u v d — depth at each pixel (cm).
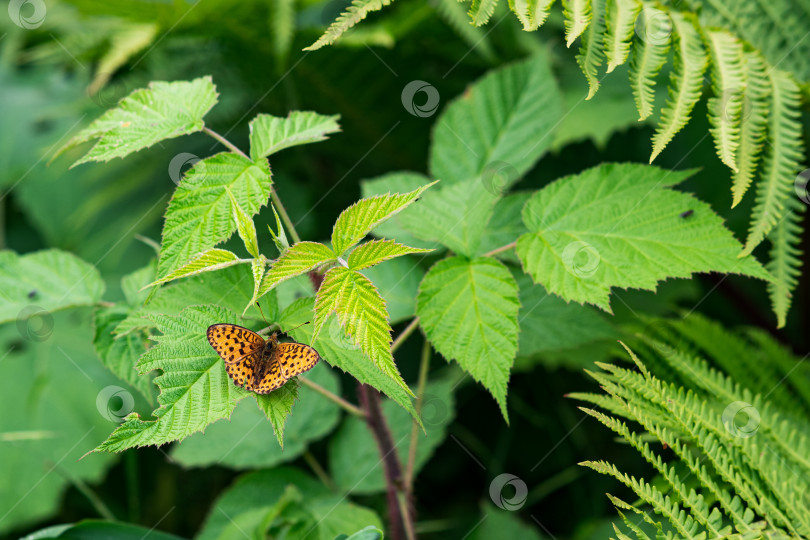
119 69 126
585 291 102
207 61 127
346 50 122
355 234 97
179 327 98
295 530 109
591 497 123
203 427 96
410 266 110
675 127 102
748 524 99
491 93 114
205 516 126
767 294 126
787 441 104
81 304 106
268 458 113
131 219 128
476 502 126
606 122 120
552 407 127
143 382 103
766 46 110
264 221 122
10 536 120
